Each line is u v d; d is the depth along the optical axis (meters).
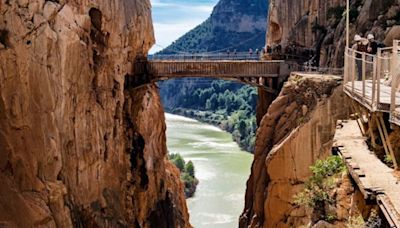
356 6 37.91
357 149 13.90
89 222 25.72
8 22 20.16
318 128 29.12
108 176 29.45
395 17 34.50
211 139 108.88
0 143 19.48
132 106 36.12
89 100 27.20
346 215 13.41
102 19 28.97
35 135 21.00
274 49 46.03
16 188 19.70
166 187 42.78
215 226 57.12
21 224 18.97
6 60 19.77
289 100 31.97
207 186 71.19
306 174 29.06
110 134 29.97
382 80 15.13
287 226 28.55
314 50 42.62
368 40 20.61
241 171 79.12
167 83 183.25
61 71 23.34
